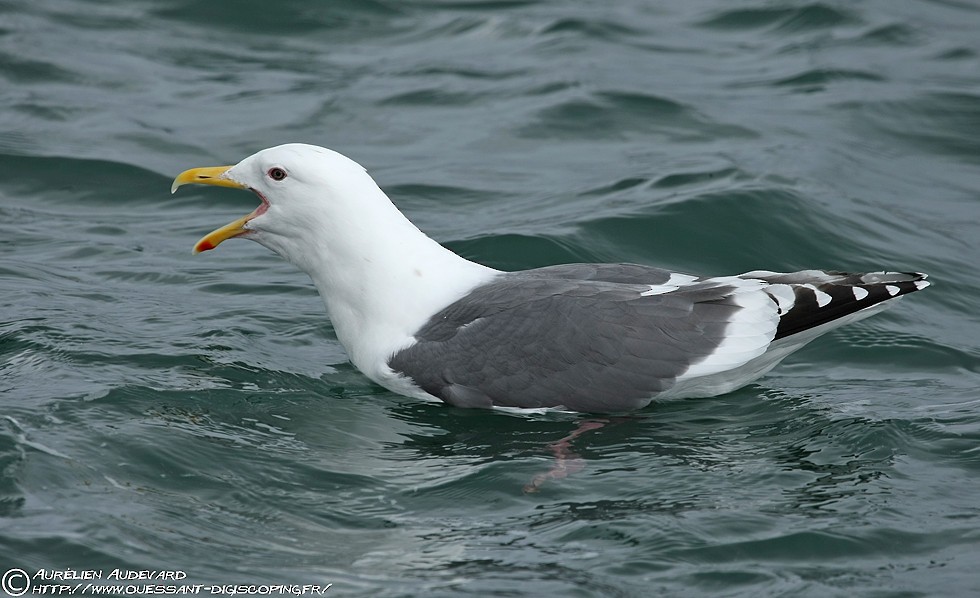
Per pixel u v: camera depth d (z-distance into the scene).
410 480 10.67
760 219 16.88
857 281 12.15
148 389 12.17
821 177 18.42
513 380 11.99
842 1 25.78
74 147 19.47
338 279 12.87
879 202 17.98
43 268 15.73
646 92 21.55
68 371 12.48
